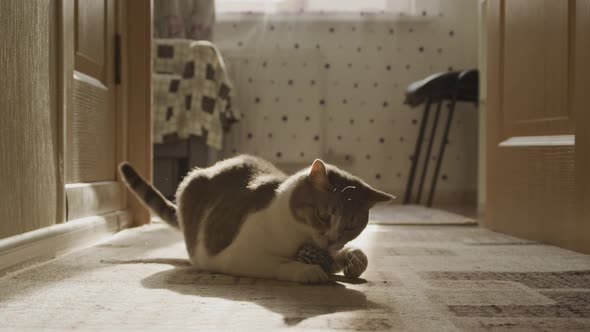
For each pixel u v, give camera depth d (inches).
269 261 54.8
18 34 56.2
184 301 44.3
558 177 78.7
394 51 183.8
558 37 79.4
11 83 54.9
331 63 184.1
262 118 182.9
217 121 143.4
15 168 56.3
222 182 64.0
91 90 82.7
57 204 67.9
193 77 141.0
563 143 77.5
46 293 46.9
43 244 61.9
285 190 57.0
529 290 49.2
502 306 43.1
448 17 183.5
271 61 182.5
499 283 52.4
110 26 93.2
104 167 90.5
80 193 76.3
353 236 58.6
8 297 45.4
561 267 61.5
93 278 53.7
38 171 62.0
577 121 73.8
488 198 100.8
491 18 99.2
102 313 40.4
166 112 140.1
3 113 53.3
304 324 37.4
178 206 67.0
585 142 72.1
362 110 184.2
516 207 90.6
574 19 76.0
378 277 55.5
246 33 183.6
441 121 183.0
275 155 183.3
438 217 127.8
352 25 183.8
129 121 100.7
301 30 183.8
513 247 78.0
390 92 183.9
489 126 100.2
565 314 40.8
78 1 77.3
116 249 73.4
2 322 37.9
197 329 36.2
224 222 58.7
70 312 40.6
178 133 140.3
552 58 81.0
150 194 72.9
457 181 183.0
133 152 100.8
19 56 56.6
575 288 50.2
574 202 74.6
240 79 182.5
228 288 49.8
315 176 55.9
